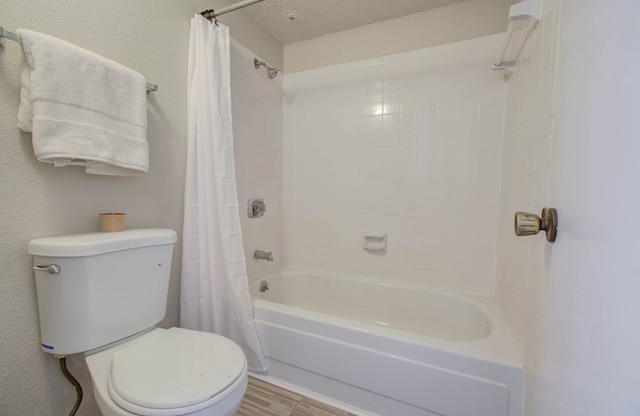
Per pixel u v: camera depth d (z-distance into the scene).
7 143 0.84
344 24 1.93
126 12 1.14
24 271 0.89
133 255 1.02
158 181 1.30
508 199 1.45
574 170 0.59
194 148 1.38
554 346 0.67
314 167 2.15
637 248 0.34
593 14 0.53
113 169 1.06
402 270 1.92
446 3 1.71
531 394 0.92
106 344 0.95
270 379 1.47
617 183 0.41
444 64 1.75
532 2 0.98
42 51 0.82
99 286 0.92
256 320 1.50
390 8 1.76
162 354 0.93
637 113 0.36
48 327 0.89
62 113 0.86
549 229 0.70
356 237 2.04
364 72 1.96
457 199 1.75
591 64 0.53
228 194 1.39
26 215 0.89
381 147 1.93
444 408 1.12
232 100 1.73
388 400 1.22
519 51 1.29
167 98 1.32
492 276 1.70
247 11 1.79
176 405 0.72
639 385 0.33
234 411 0.83
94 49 1.04
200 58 1.36
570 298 0.58
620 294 0.38
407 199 1.88
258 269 2.04
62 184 0.97
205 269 1.40
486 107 1.66
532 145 1.05
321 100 2.10
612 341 0.40
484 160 1.68
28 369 0.91
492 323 1.37
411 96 1.84
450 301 1.73
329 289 2.08
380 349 1.22
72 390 1.02
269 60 2.05
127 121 1.05
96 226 1.08
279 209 2.25
